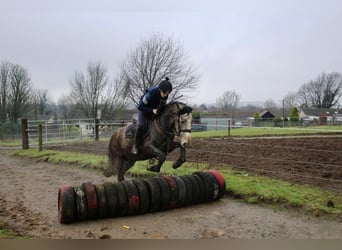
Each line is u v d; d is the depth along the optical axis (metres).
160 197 6.45
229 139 18.28
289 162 10.49
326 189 7.34
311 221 5.87
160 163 6.41
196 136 21.19
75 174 11.24
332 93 92.31
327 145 14.36
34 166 13.50
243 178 8.55
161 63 39.19
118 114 46.16
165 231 5.50
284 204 6.69
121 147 7.42
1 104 49.84
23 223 5.93
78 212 5.85
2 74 49.75
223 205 7.02
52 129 26.42
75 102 48.62
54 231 5.52
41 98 66.25
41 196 8.15
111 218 6.24
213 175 7.35
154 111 6.55
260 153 12.55
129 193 6.25
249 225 5.75
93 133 26.09
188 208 6.84
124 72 41.31
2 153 19.03
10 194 8.39
